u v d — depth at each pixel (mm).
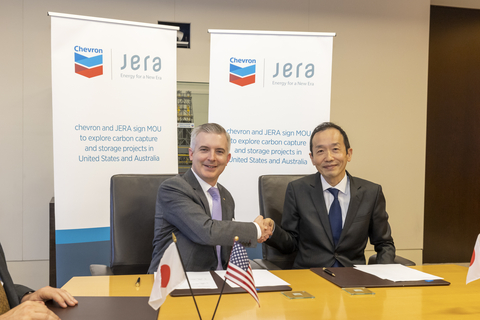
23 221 3529
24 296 1185
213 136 1833
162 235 1758
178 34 3805
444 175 4672
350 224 1947
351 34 4125
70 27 2723
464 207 4723
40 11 3516
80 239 3010
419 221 4328
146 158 2936
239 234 1608
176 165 3014
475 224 4738
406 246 4309
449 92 4664
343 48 4117
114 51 2830
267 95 3041
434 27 4617
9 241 3506
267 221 1720
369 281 1372
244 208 3055
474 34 4699
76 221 2771
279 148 3062
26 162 3529
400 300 1188
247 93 3025
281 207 2277
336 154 1936
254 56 3020
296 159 3076
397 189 4277
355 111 4172
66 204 2746
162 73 2949
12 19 3465
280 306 1111
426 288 1321
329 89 3070
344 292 1255
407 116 4281
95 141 2807
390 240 2020
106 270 1730
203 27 3852
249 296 1194
